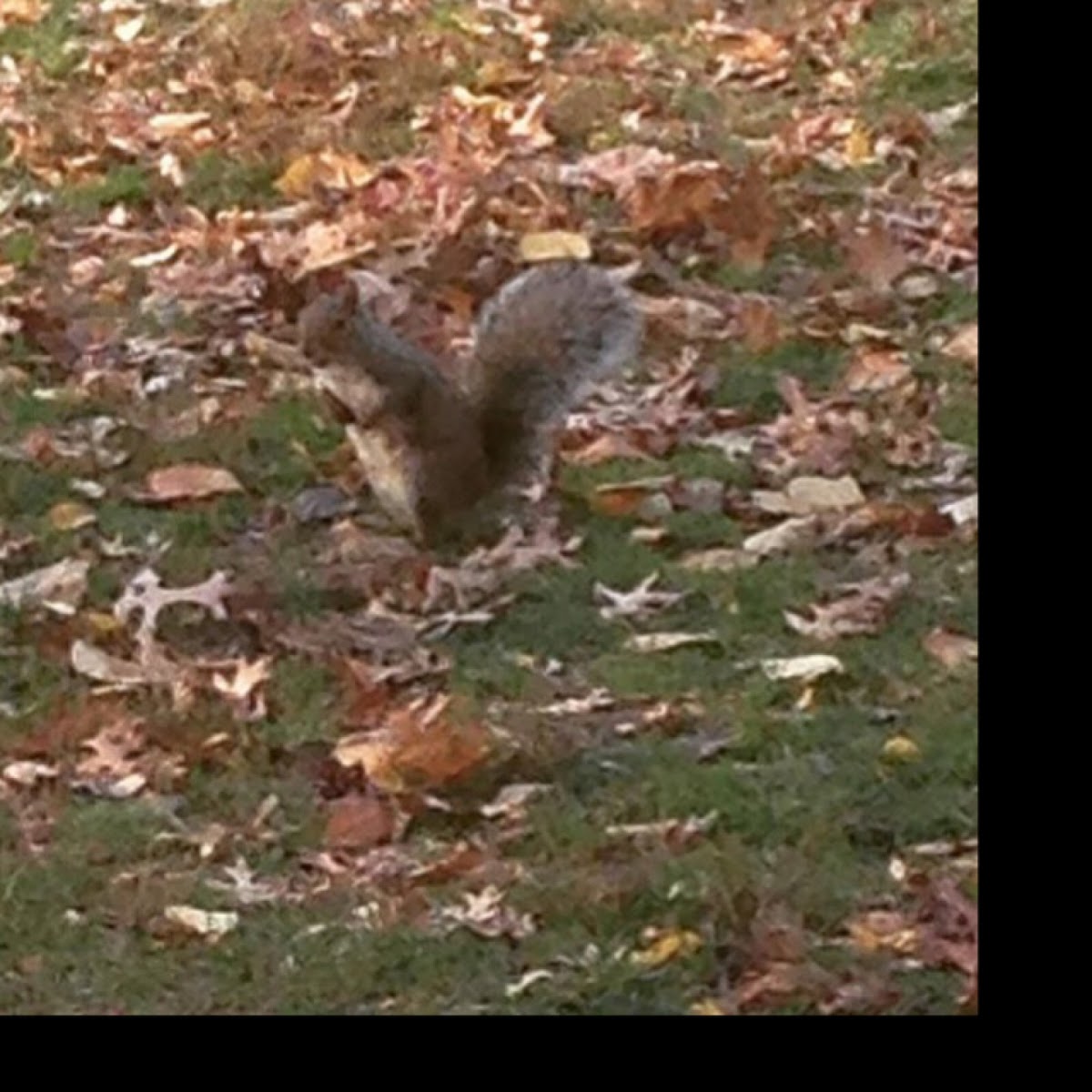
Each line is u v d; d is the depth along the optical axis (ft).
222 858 36.24
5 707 39.83
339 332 42.47
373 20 60.75
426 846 35.96
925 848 35.14
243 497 44.70
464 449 42.68
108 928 35.17
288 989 33.73
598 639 40.06
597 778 36.76
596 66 58.39
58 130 57.93
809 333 47.65
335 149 56.29
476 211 52.80
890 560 41.42
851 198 52.21
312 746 38.14
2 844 36.91
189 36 61.46
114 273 52.75
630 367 46.73
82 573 42.73
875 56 57.57
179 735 38.37
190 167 56.08
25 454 46.16
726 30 59.16
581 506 43.06
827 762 36.68
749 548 41.93
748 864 34.76
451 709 38.32
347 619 41.04
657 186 52.08
